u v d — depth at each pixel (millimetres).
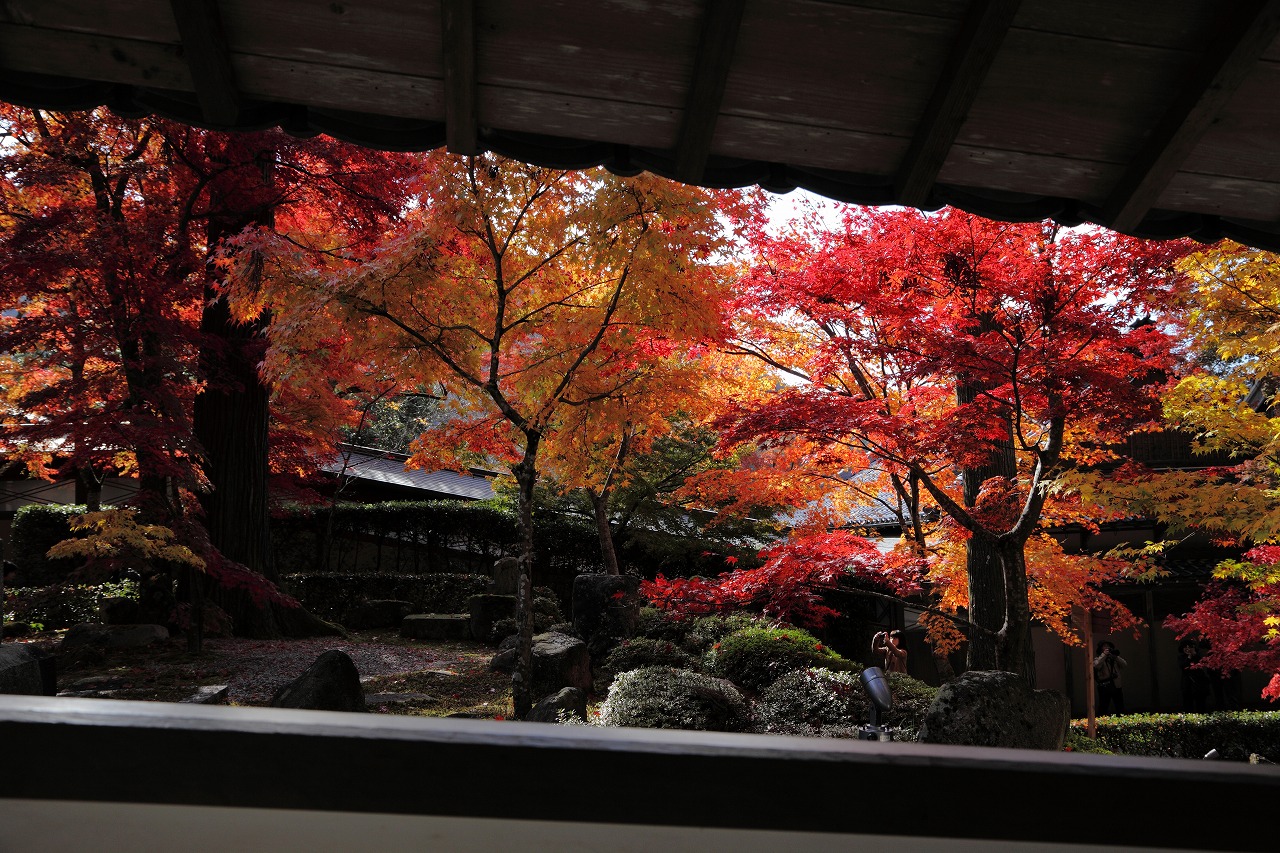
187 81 2242
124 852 1190
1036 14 2119
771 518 17891
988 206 2604
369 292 7477
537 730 1216
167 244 10992
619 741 1202
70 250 9102
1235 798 1244
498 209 7527
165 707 1201
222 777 1154
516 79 2273
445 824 1215
